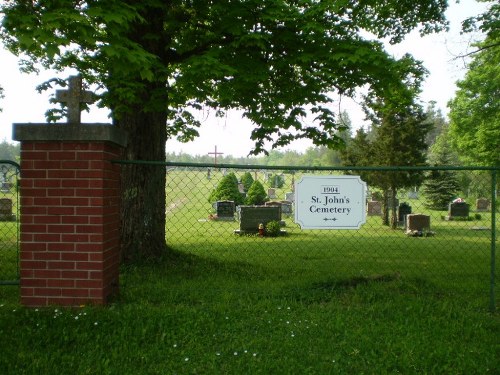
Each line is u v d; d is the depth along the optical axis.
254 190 22.78
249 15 6.67
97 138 4.27
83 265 4.35
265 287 5.78
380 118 18.42
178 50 7.55
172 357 3.49
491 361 3.48
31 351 3.48
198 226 15.81
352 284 5.80
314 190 4.85
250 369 3.30
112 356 3.46
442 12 10.91
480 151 24.83
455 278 6.79
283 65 6.95
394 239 13.19
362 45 6.95
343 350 3.69
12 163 4.74
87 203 4.34
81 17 4.60
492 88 23.69
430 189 25.89
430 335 4.00
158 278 6.36
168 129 9.92
